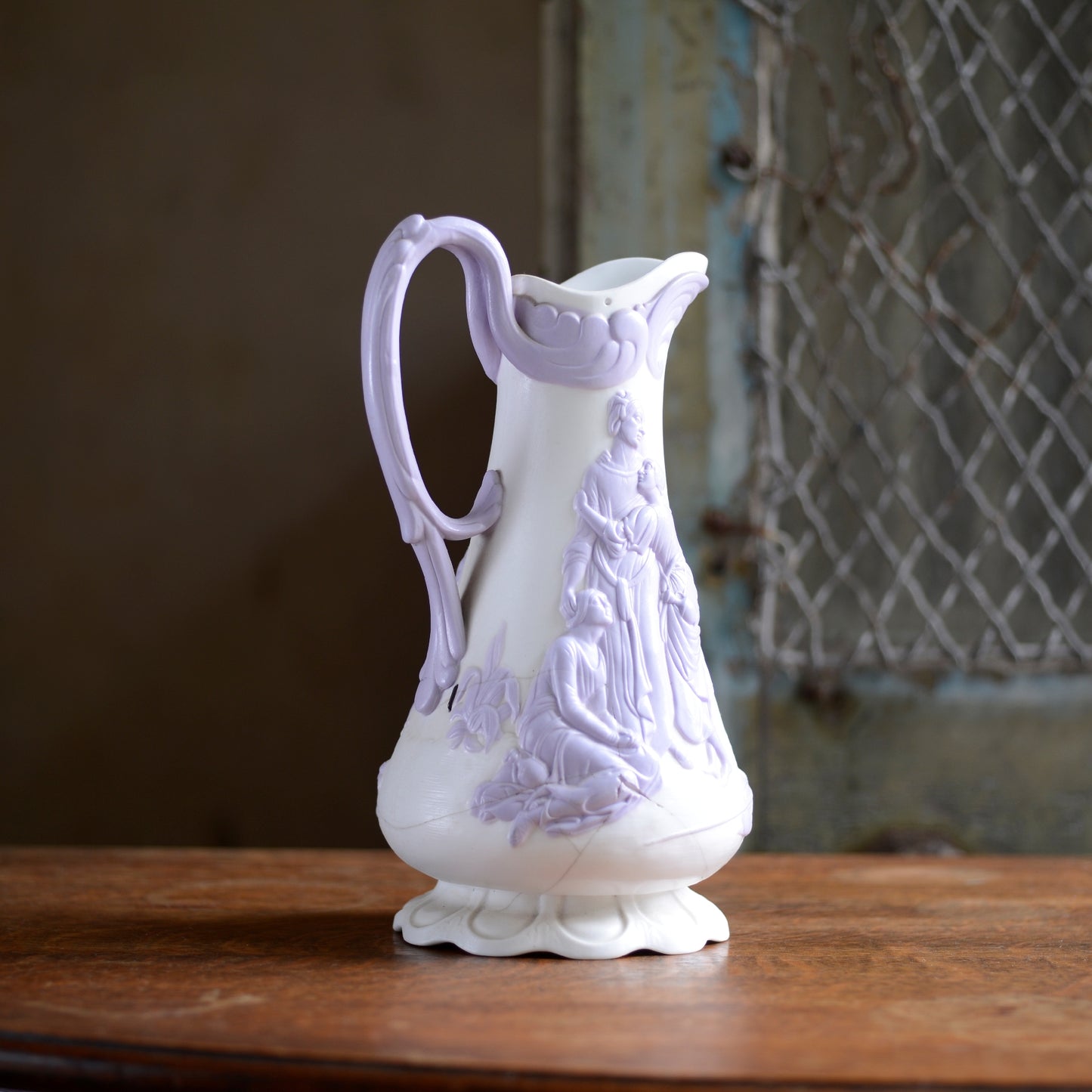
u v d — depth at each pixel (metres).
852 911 0.73
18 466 1.26
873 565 1.15
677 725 0.58
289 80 1.24
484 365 0.64
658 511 0.60
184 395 1.25
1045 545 1.17
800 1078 0.43
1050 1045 0.46
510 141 1.19
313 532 1.23
